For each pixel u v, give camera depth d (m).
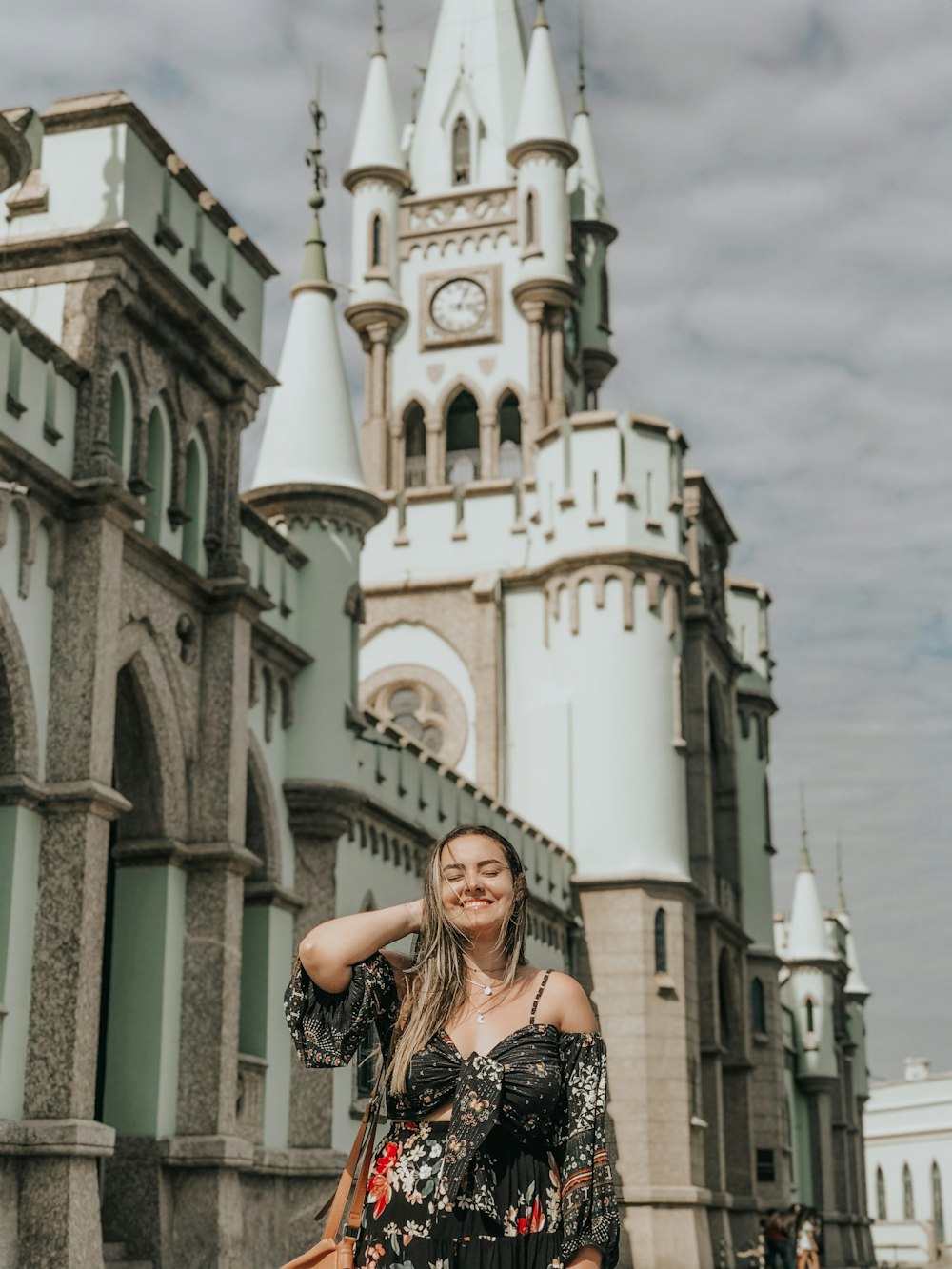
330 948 4.27
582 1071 4.27
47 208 21.61
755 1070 52.22
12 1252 17.89
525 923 4.45
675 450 43.94
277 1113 25.30
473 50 54.69
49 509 20.02
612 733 42.06
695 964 42.34
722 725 50.53
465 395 51.81
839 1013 74.75
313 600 28.36
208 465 24.12
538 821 42.34
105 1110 21.59
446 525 46.25
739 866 50.91
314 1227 25.28
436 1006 4.26
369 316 51.19
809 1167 69.62
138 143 21.86
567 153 51.38
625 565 42.69
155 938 22.05
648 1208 38.78
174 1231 21.36
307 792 27.12
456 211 52.03
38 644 19.73
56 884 19.08
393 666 45.50
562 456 43.97
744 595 56.28
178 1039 22.20
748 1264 46.16
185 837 22.97
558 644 43.38
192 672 23.38
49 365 20.34
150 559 22.17
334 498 28.80
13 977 18.58
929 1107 101.88
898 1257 100.62
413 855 32.22
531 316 50.44
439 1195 4.07
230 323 24.17
